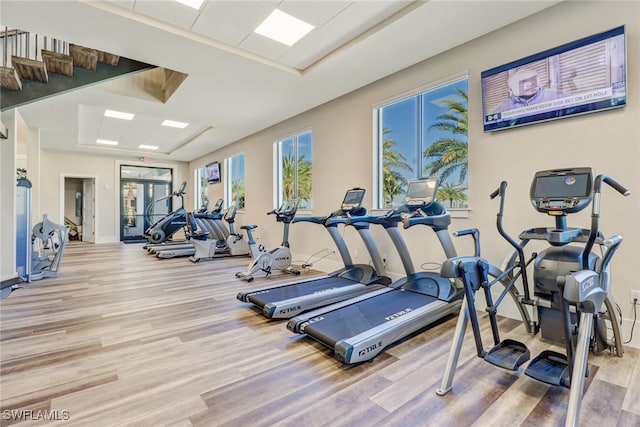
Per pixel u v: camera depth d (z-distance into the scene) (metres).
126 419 1.66
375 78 4.42
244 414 1.71
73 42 3.46
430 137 4.07
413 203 3.24
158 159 11.19
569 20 2.78
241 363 2.27
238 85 4.64
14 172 4.43
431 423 1.63
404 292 3.35
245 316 3.25
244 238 7.61
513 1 2.81
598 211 1.66
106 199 10.34
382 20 3.23
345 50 3.68
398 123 4.43
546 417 1.68
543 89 2.87
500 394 1.89
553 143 2.88
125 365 2.23
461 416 1.69
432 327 2.95
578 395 1.53
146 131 7.71
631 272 2.50
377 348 2.33
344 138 5.07
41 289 4.30
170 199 11.55
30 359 2.32
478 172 3.42
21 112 5.79
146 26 3.18
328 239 5.48
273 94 4.99
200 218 7.64
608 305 2.17
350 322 2.61
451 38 3.41
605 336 2.35
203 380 2.05
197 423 1.63
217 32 3.43
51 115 6.01
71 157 9.80
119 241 10.51
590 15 2.67
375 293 3.33
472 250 3.48
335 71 4.19
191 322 3.07
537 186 2.21
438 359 2.32
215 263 6.39
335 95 5.05
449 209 3.67
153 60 3.90
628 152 2.50
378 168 4.65
